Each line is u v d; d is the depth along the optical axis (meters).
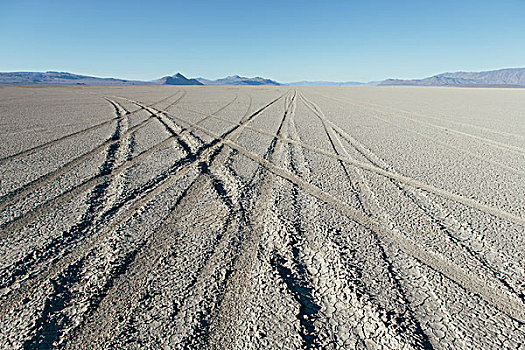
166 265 2.85
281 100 21.14
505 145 7.94
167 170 5.62
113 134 8.77
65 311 2.32
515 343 2.07
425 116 13.39
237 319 2.24
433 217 3.87
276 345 2.03
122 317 2.27
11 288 2.56
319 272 2.78
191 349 2.00
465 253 3.09
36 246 3.16
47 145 7.45
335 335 2.12
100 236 3.35
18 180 5.06
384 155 6.87
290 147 7.50
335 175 5.46
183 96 24.59
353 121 11.79
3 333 2.13
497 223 3.73
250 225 3.61
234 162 6.17
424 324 2.21
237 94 28.19
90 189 4.67
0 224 3.61
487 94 31.67
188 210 3.98
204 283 2.61
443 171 5.76
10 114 12.90
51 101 19.30
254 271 2.77
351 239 3.32
